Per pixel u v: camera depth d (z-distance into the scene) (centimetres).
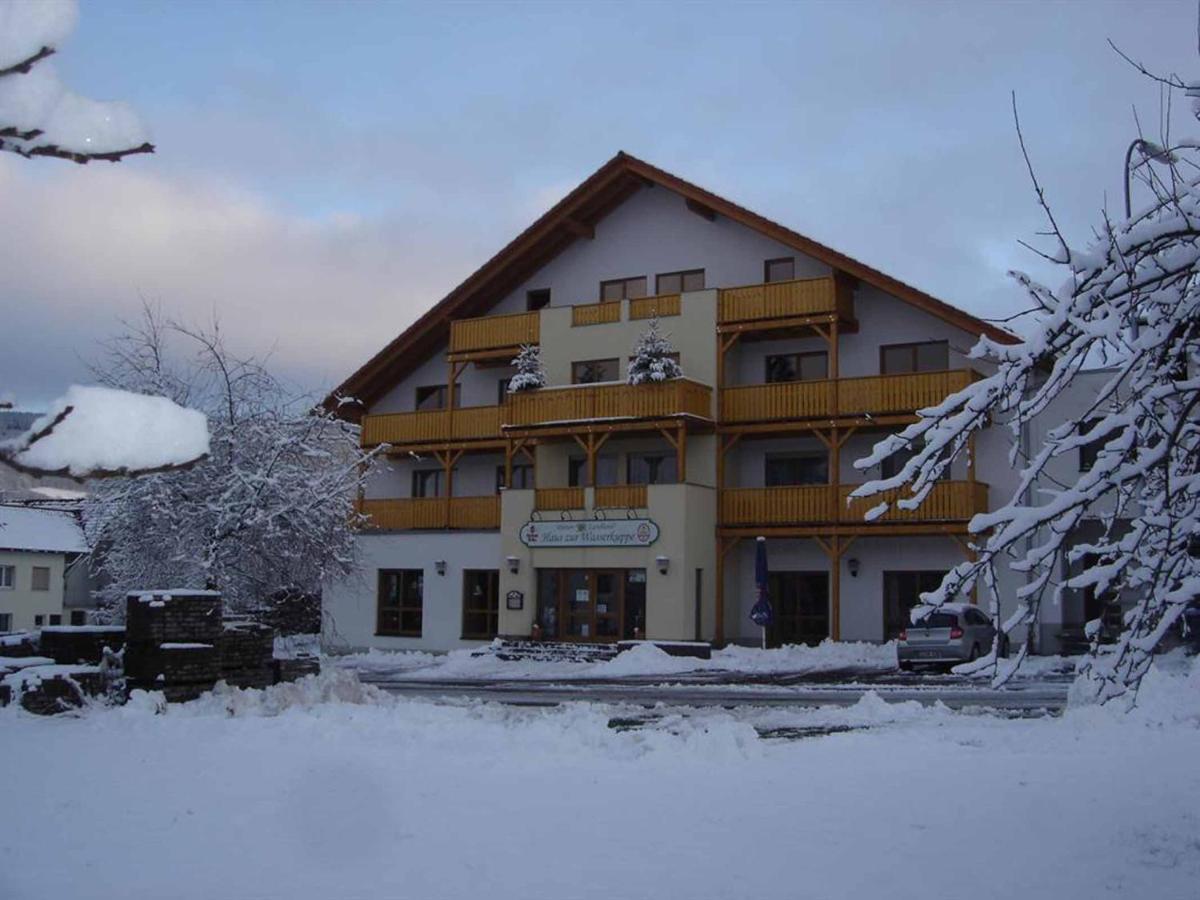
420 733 1354
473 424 4072
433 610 4003
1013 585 3131
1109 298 740
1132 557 748
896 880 750
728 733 1277
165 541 2555
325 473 2712
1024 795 1017
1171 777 1095
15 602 5612
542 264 4138
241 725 1420
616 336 3816
